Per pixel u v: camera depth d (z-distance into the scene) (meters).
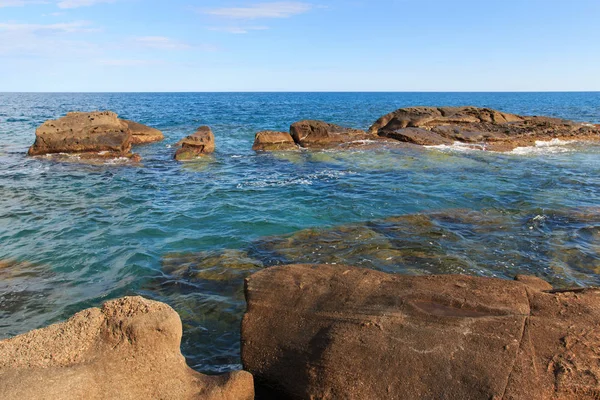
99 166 17.14
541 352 3.49
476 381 3.34
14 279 6.97
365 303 4.19
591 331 3.64
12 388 3.06
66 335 3.60
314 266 5.00
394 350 3.64
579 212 10.17
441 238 8.52
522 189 12.56
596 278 6.86
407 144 20.98
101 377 3.39
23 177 14.83
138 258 7.84
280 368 3.99
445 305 4.05
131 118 42.91
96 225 9.71
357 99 128.12
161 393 3.53
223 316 5.83
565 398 3.22
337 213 10.39
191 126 34.69
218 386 3.66
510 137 22.19
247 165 17.30
